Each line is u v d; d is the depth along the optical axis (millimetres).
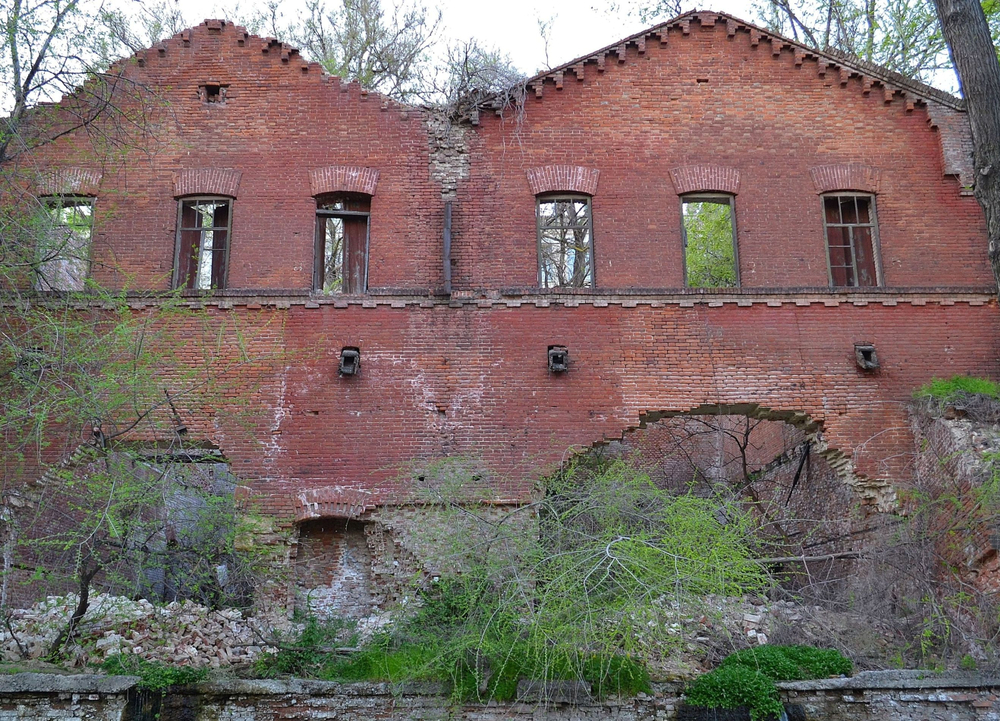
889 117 19438
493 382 17562
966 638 14414
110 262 18078
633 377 17641
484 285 18125
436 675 13320
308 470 17031
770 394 17656
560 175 18719
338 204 19000
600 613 12305
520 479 16984
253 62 19328
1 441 16156
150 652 13922
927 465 16938
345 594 16734
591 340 17828
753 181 18922
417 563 16406
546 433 17297
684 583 12438
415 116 19094
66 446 16438
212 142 18828
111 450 14305
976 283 18500
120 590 15773
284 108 19062
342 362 17359
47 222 15242
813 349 17938
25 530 14891
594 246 18406
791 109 19375
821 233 18688
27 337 15266
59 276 17781
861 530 16766
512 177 18766
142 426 16750
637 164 18906
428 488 16016
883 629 15422
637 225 18547
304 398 17406
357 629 15297
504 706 13203
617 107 19234
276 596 16234
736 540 13352
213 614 15602
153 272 18078
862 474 17266
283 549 16578
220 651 14383
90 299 16203
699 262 24891
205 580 15305
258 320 17781
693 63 19578
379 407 17391
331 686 13391
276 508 16797
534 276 18250
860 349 17797
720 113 19281
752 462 24328
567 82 19344
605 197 18688
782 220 18719
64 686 12656
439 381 17562
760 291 18156
